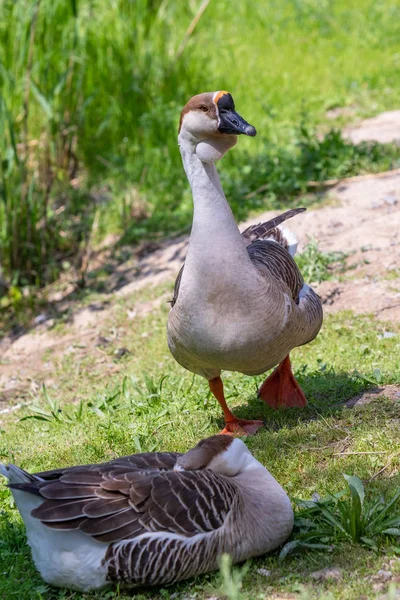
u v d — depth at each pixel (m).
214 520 5.44
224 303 6.88
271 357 7.29
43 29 15.34
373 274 11.00
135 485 5.45
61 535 5.46
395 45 21.64
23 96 15.48
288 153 14.86
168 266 13.01
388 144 14.99
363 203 12.98
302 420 7.72
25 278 14.00
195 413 8.29
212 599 5.38
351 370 8.63
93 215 15.05
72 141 16.44
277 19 23.97
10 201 13.80
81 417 8.66
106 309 12.34
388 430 7.10
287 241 8.73
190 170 7.02
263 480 5.87
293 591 5.32
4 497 7.33
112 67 17.14
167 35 19.14
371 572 5.38
